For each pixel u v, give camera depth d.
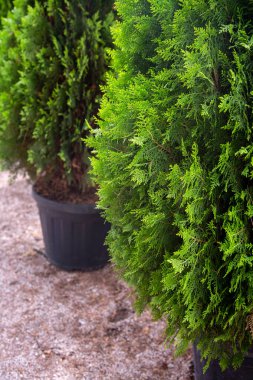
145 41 1.83
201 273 1.74
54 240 3.42
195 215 1.69
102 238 3.39
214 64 1.61
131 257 2.00
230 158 1.63
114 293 3.19
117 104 1.80
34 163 3.21
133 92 1.74
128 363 2.57
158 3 1.71
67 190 3.40
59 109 2.93
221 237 1.76
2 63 3.07
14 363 2.56
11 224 4.14
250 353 1.95
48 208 3.29
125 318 2.94
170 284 1.73
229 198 1.74
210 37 1.59
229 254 1.65
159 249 1.85
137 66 1.90
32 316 2.96
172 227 1.86
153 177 1.79
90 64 2.93
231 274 1.79
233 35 1.58
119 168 1.89
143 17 1.75
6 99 3.01
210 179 1.65
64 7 2.92
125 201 1.99
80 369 2.53
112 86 1.92
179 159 1.79
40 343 2.72
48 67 2.90
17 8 3.01
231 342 1.93
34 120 2.96
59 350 2.67
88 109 2.93
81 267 3.46
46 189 3.45
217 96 1.63
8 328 2.84
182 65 1.66
